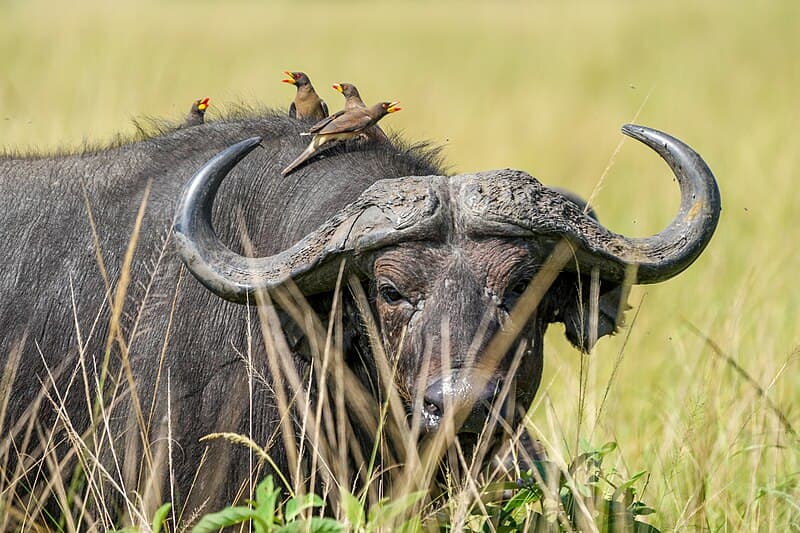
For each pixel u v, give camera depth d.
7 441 19.33
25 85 54.22
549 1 195.12
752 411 23.03
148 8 142.38
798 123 67.06
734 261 37.81
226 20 140.12
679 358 27.92
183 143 21.48
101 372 19.78
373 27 149.38
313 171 20.06
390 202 17.39
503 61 112.56
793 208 44.84
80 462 18.56
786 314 31.16
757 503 20.89
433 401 16.22
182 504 19.06
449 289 17.02
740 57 112.25
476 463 17.50
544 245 17.50
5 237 20.94
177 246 17.58
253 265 17.59
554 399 27.16
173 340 19.42
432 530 17.97
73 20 94.25
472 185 17.55
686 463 22.30
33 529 19.89
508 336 16.89
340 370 17.84
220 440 19.06
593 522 17.06
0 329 20.41
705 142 63.31
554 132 66.44
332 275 17.69
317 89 71.88
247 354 19.17
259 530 15.35
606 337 30.17
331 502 18.98
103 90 44.56
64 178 21.52
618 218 45.09
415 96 80.81
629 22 151.38
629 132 19.11
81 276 20.41
